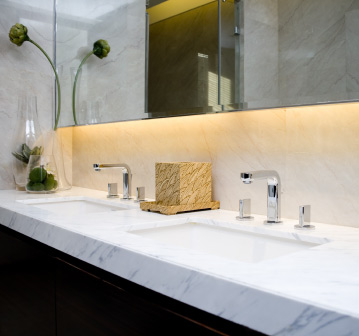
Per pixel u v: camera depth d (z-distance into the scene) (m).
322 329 0.49
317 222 1.11
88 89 1.87
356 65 0.91
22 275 1.28
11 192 1.91
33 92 2.08
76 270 0.99
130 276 0.79
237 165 1.32
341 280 0.60
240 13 1.17
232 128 1.33
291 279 0.60
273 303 0.54
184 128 1.52
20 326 1.29
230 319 0.59
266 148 1.23
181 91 1.37
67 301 1.03
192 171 1.32
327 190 1.08
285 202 1.18
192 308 0.69
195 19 1.32
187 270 0.67
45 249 1.16
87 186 2.11
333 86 0.95
